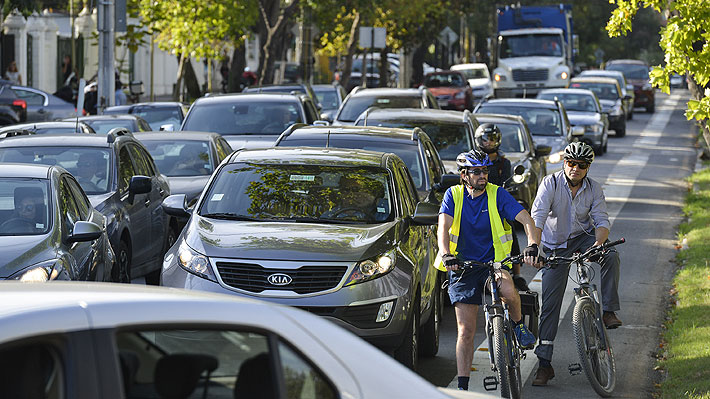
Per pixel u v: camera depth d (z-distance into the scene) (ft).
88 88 282.97
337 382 30.07
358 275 75.31
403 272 77.66
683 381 77.15
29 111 256.32
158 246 117.29
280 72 357.61
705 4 107.04
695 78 110.11
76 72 322.14
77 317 27.68
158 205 117.80
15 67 321.11
